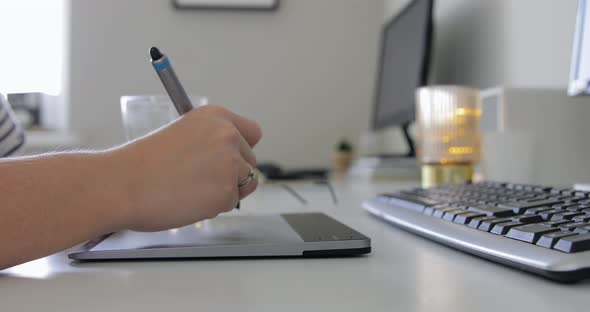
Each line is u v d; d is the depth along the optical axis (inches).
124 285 12.5
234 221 21.0
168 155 16.1
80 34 93.3
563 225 13.9
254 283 12.6
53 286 12.5
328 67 96.0
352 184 49.1
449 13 62.3
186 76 94.6
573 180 37.3
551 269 11.7
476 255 15.1
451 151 36.7
